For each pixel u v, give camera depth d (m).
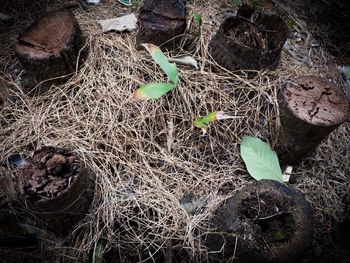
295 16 0.69
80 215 0.46
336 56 0.67
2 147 0.51
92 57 0.57
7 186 0.47
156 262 0.48
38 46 0.51
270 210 0.40
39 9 0.64
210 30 0.61
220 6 0.66
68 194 0.41
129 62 0.57
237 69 0.55
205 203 0.49
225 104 0.56
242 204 0.41
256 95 0.56
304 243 0.39
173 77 0.49
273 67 0.57
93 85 0.56
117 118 0.53
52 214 0.43
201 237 0.47
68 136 0.52
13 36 0.61
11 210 0.47
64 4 0.64
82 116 0.54
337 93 0.48
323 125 0.46
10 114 0.54
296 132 0.48
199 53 0.59
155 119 0.54
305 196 0.53
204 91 0.56
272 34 0.55
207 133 0.54
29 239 0.47
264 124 0.55
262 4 0.69
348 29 0.70
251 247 0.39
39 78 0.53
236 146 0.54
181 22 0.55
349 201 0.54
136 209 0.49
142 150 0.52
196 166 0.53
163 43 0.56
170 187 0.51
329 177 0.55
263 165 0.50
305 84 0.49
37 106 0.55
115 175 0.51
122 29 0.60
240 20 0.55
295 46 0.65
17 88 0.56
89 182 0.45
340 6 0.72
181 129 0.55
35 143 0.52
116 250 0.48
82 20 0.62
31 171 0.41
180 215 0.48
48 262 0.47
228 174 0.52
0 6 0.64
